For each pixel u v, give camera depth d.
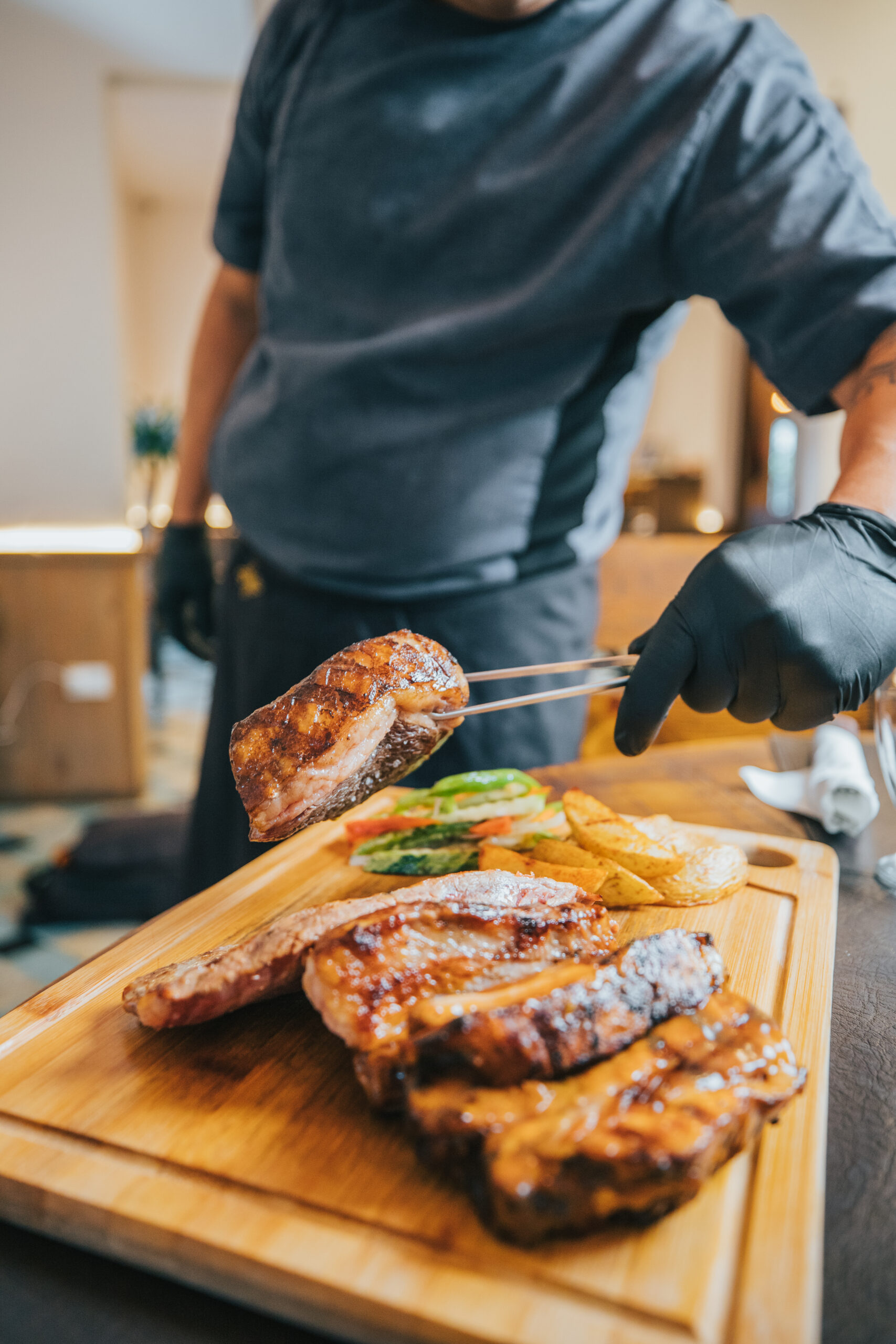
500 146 0.72
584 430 0.79
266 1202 0.33
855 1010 0.46
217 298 1.02
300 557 0.81
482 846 0.60
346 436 0.77
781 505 4.06
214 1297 0.32
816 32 2.40
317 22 0.78
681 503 4.24
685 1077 0.34
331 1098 0.39
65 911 1.42
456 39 0.72
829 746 0.75
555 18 0.71
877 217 0.62
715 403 4.43
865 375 0.58
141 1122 0.37
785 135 0.64
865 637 0.51
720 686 0.52
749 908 0.56
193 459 1.06
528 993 0.37
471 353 0.73
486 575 0.79
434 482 0.77
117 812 2.04
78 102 1.99
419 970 0.39
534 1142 0.31
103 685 2.08
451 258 0.75
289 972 0.41
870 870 0.63
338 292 0.79
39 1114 0.38
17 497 2.14
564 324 0.72
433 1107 0.33
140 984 0.43
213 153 3.67
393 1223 0.32
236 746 0.48
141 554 2.04
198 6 1.98
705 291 0.69
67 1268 0.33
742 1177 0.34
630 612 1.24
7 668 2.05
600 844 0.56
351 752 0.47
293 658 0.83
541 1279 0.30
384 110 0.74
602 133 0.68
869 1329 0.29
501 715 0.82
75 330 2.08
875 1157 0.36
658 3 0.71
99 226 2.04
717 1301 0.30
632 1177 0.30
